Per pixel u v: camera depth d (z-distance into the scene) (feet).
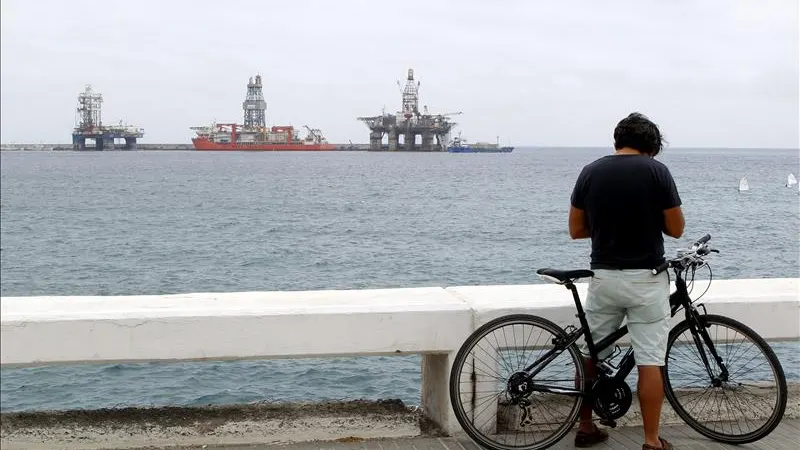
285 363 36.52
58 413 14.42
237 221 132.98
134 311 13.35
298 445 14.15
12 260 85.81
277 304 14.16
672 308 14.20
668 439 14.52
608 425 13.98
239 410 14.79
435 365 14.98
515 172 377.71
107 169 422.41
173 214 147.43
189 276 75.20
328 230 117.08
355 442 14.32
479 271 77.71
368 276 75.00
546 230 114.93
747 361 14.51
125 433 14.06
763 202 165.68
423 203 173.37
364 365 36.27
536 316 13.76
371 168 437.58
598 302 13.52
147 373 35.40
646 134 13.42
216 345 13.41
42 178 311.47
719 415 14.60
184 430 14.16
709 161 572.10
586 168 13.60
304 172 375.86
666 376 14.47
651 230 13.10
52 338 12.98
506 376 14.25
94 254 90.74
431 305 14.19
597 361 13.70
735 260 80.59
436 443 14.20
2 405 31.76
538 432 14.07
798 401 15.92
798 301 15.17
